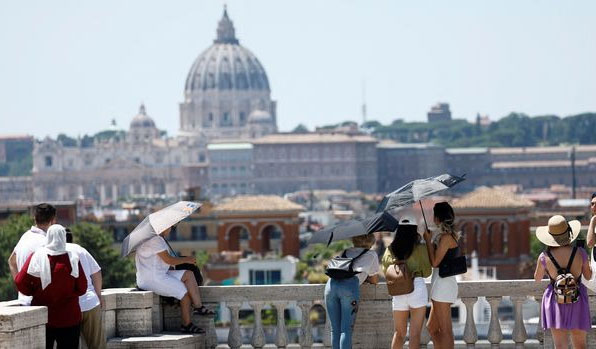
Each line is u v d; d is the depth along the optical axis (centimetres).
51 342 7438
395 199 7944
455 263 7850
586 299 7638
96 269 7706
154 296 8325
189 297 8300
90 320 7694
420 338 8269
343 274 7925
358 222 8000
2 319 6888
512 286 8238
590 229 7794
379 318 8312
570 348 8138
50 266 7344
